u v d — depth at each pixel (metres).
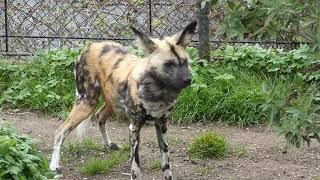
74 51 7.82
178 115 7.11
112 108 5.70
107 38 7.95
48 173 4.50
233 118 7.06
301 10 3.43
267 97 3.84
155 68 5.04
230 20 3.52
